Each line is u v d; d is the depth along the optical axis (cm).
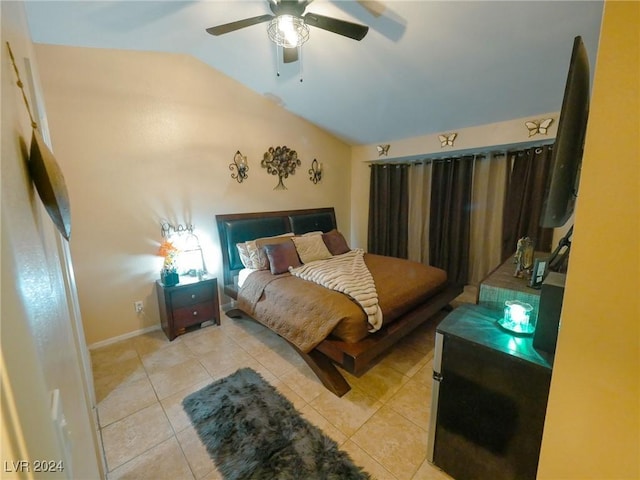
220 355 254
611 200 56
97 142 254
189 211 314
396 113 340
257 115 361
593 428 65
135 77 269
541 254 235
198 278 300
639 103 52
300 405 193
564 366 67
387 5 199
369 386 214
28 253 46
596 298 61
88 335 263
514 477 122
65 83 237
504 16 188
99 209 260
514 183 355
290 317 236
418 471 147
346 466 149
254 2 211
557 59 214
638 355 57
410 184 461
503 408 121
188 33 252
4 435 29
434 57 236
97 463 118
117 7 201
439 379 139
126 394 204
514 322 133
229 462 152
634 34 51
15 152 50
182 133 302
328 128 427
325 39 246
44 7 185
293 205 418
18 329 32
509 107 284
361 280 253
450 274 427
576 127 91
